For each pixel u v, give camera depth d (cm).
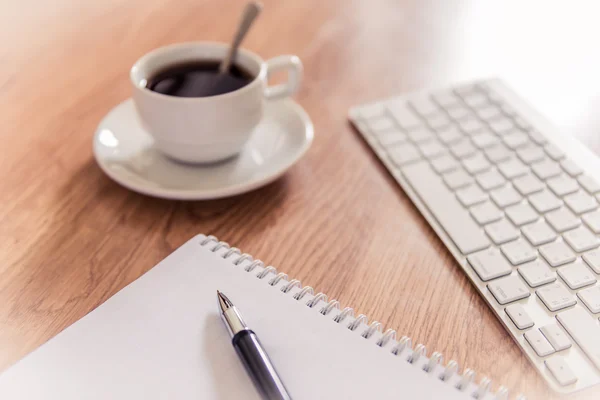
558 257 44
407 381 34
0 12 94
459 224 48
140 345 37
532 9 91
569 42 80
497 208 49
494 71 73
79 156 60
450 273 45
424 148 58
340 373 35
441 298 43
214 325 38
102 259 46
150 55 57
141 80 55
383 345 37
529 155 55
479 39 82
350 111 65
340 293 43
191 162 56
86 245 48
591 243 45
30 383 35
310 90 71
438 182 53
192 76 57
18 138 63
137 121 62
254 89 53
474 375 36
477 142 58
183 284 42
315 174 57
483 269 44
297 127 61
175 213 52
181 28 87
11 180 56
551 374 36
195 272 43
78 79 75
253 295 41
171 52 58
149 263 46
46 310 42
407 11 91
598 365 36
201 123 51
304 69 75
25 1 98
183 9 93
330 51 79
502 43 80
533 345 38
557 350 37
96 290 43
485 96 65
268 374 34
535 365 37
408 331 40
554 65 73
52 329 40
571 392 35
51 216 51
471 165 54
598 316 39
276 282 42
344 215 51
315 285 44
